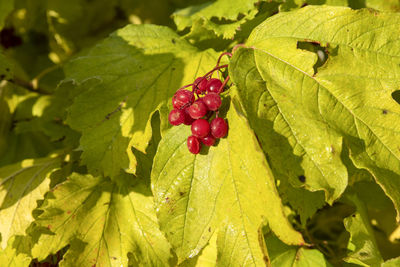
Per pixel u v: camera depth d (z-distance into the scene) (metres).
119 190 0.54
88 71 0.54
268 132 0.46
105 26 0.72
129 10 0.71
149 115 0.52
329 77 0.47
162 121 0.49
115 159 0.52
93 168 0.52
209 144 0.47
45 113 0.63
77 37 0.71
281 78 0.47
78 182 0.54
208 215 0.48
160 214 0.48
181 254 0.48
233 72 0.47
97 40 0.72
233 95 0.46
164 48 0.54
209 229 0.48
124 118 0.52
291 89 0.47
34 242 0.52
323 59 0.56
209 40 0.55
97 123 0.52
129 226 0.53
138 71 0.53
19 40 0.72
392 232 0.56
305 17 0.48
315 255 0.53
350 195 0.54
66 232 0.53
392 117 0.46
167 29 0.56
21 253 0.54
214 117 0.48
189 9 0.60
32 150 0.66
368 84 0.47
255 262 0.47
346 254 0.54
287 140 0.46
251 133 0.44
